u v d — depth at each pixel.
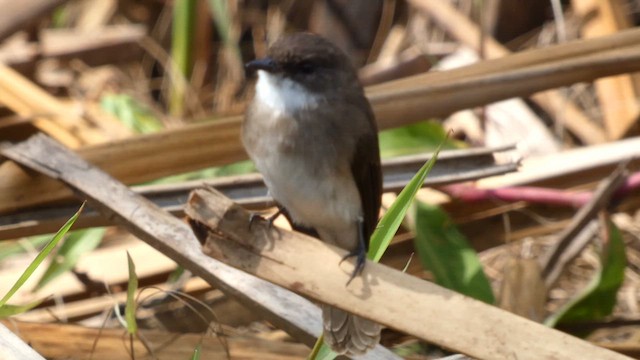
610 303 10.41
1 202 9.12
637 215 12.17
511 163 9.77
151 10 16.42
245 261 7.16
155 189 9.22
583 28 13.78
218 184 9.26
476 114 13.93
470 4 15.41
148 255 10.88
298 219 8.51
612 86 13.41
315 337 7.74
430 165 7.01
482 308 6.92
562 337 6.82
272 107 8.12
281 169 8.16
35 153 8.83
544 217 11.52
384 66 14.79
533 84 10.07
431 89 9.96
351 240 8.55
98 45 15.55
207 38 15.12
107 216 8.38
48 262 11.08
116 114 13.65
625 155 11.51
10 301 10.55
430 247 10.46
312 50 8.17
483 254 11.84
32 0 11.32
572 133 14.05
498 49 14.50
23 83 12.96
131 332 7.55
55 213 9.21
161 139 9.54
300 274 7.10
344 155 8.12
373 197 8.51
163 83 15.41
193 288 10.39
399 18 16.00
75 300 10.80
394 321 6.96
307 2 16.03
